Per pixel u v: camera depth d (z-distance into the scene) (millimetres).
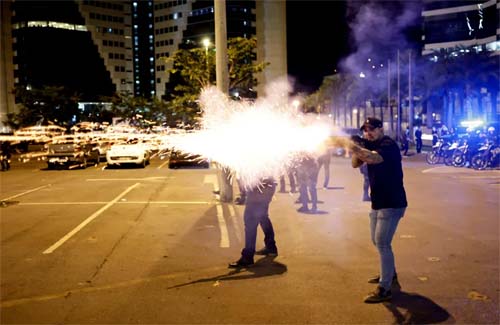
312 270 7168
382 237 5926
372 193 6008
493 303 5812
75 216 11734
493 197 13961
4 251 8477
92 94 136125
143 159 26281
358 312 5598
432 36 74500
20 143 47594
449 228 9852
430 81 56281
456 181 17906
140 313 5648
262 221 7977
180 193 15555
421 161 27719
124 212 12195
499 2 65688
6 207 13242
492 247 8367
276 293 6238
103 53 139125
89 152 28297
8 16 127625
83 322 5426
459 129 26750
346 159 30250
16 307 5898
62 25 131375
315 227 10094
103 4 139000
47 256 8125
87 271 7277
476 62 53531
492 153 21797
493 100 56219
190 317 5512
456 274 6898
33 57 127000
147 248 8562
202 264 7562
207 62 22469
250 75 23797
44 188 17594
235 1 118125
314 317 5469
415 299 5961
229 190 13695
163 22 139250
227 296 6156
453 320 5352
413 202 13094
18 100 73375
